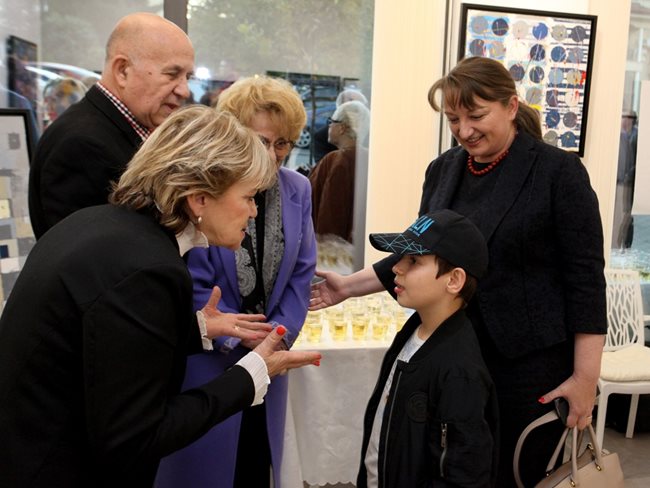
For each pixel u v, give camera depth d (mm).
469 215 1479
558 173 1384
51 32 2658
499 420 1377
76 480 888
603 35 2887
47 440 859
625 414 3059
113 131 1389
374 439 1433
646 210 3359
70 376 858
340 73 2945
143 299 838
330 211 3025
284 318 1528
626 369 2670
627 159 3326
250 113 1388
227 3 2799
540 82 2850
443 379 1223
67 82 2707
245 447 1602
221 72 2861
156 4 2725
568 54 2848
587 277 1365
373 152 2863
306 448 2170
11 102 2658
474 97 1366
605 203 3041
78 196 1304
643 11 3195
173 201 917
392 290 1691
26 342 847
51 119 2717
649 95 3266
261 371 1074
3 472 856
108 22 2699
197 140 923
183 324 936
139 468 882
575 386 1401
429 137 2875
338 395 2141
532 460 1474
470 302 1466
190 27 2789
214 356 1443
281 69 2908
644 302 3473
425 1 2758
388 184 2893
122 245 866
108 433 820
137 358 833
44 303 842
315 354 1195
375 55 2777
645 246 3424
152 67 1399
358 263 3074
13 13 2596
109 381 815
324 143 2982
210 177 905
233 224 974
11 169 2062
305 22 2877
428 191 1693
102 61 2727
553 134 2912
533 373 1424
